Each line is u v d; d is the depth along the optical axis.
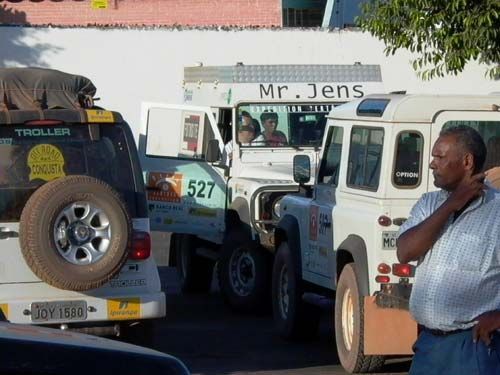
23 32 26.50
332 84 16.59
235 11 29.69
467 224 6.57
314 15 30.09
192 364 12.12
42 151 10.41
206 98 16.88
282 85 16.39
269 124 16.22
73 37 26.67
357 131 11.44
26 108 10.66
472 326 6.56
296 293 13.05
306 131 16.30
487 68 25.58
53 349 4.86
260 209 14.92
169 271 19.97
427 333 6.75
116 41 26.83
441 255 6.59
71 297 10.26
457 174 6.66
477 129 10.77
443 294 6.56
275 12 29.78
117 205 10.06
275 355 12.66
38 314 10.12
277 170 15.47
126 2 29.34
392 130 10.66
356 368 11.09
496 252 6.52
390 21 15.83
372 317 10.59
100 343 5.24
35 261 9.87
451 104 10.74
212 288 18.38
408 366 11.70
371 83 16.72
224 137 16.55
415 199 10.62
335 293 11.98
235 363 12.20
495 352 6.55
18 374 4.75
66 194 9.89
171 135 15.84
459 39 14.80
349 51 27.33
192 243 17.38
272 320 15.09
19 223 10.08
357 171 11.34
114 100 26.98
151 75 26.98
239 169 15.85
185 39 27.05
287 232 13.24
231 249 15.59
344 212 11.42
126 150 10.73
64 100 10.96
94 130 10.62
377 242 10.55
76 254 9.97
